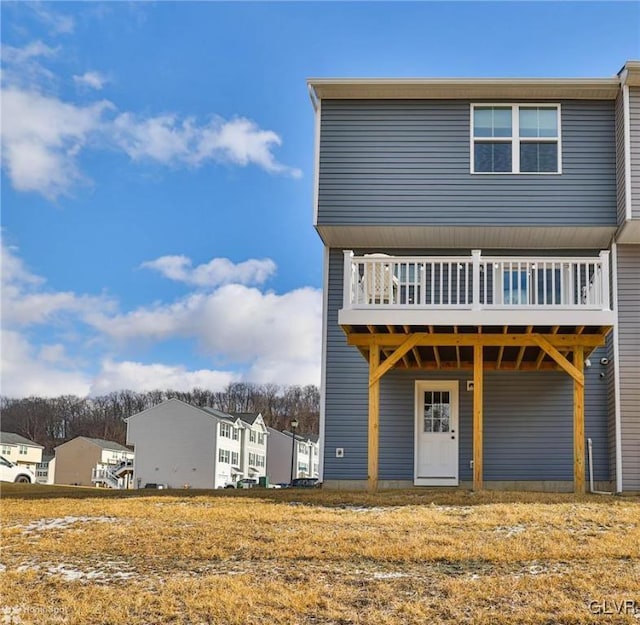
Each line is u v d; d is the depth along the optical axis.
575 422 14.10
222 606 8.01
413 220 16.56
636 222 15.77
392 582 8.66
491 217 16.52
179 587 8.61
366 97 17.02
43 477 79.25
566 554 9.52
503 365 16.83
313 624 7.57
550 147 16.77
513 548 9.76
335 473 16.72
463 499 12.99
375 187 16.70
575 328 14.31
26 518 12.34
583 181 16.58
